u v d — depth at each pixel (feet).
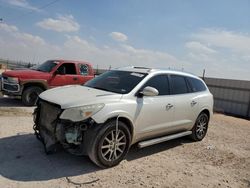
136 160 16.76
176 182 14.25
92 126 13.99
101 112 14.16
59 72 34.19
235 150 21.85
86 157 16.02
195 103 21.24
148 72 18.31
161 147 20.24
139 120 16.26
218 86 58.44
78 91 16.26
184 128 20.70
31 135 19.30
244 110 53.62
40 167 14.11
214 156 19.52
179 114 19.56
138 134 16.51
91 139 13.89
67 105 13.78
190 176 15.28
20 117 25.14
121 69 19.84
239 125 36.86
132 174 14.55
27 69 35.27
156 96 17.76
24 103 31.60
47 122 15.10
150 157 17.63
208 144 22.53
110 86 17.40
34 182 12.47
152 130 17.37
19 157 15.11
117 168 15.11
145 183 13.65
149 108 16.83
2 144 16.96
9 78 31.17
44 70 34.40
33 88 31.89
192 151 20.10
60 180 12.93
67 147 13.89
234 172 16.81
